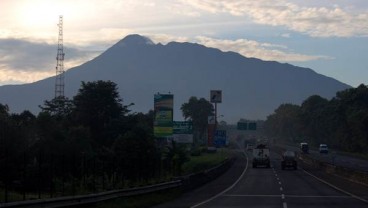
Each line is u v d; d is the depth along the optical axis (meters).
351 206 32.06
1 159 39.56
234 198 38.28
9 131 44.56
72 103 86.62
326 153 139.88
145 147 53.09
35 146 50.84
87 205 26.95
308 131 194.38
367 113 133.50
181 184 43.03
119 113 80.62
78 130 60.44
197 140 174.62
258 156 91.56
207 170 59.06
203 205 32.62
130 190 32.28
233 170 83.88
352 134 145.12
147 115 113.38
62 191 33.66
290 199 37.41
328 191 45.28
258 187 50.22
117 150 52.94
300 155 125.94
